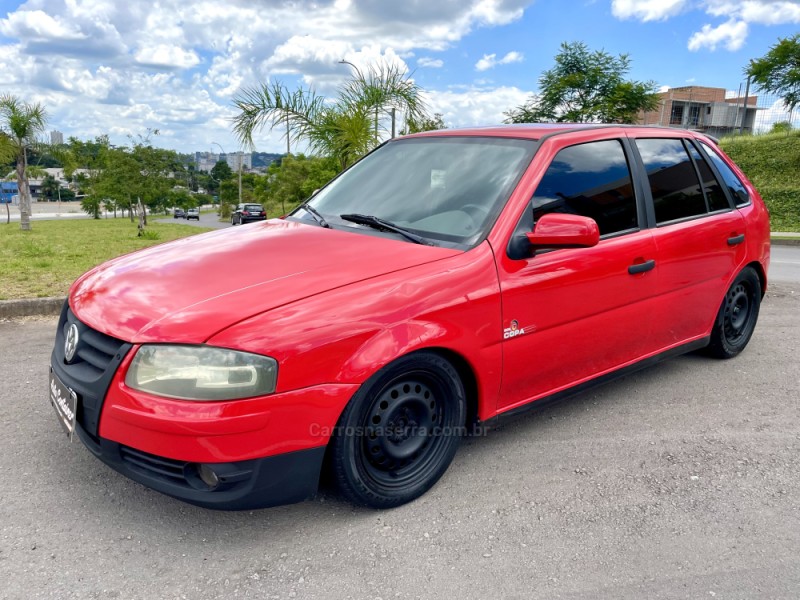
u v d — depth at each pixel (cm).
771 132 3628
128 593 226
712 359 496
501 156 343
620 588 234
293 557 248
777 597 230
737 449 347
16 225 3697
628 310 365
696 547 259
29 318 596
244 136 965
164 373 233
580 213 339
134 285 277
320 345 242
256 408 232
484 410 304
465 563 247
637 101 2200
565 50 2269
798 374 467
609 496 297
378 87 967
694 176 427
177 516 275
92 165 6044
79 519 270
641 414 392
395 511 282
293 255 294
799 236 1781
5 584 228
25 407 380
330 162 1037
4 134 2719
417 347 263
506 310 299
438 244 305
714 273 430
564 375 342
